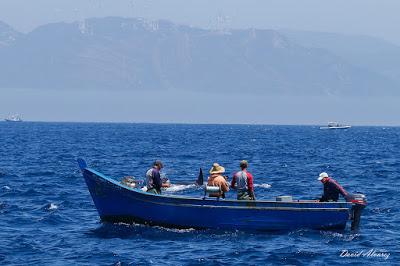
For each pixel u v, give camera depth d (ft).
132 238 153.38
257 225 158.10
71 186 251.19
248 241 151.53
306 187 256.32
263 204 157.79
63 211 188.44
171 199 157.99
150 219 159.43
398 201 214.90
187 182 238.07
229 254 140.56
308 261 135.95
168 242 150.30
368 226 170.09
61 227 166.50
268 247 146.30
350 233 159.94
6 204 199.93
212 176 161.27
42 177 284.20
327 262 135.13
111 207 160.86
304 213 158.92
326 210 159.43
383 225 171.73
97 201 161.79
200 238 153.79
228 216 157.69
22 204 201.98
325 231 160.25
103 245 147.23
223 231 157.89
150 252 142.00
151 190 163.63
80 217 179.73
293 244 148.66
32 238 153.48
